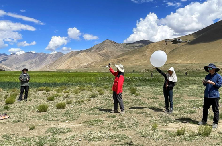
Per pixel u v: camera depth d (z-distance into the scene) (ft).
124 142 22.04
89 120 32.35
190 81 126.93
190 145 20.99
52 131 26.58
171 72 36.83
